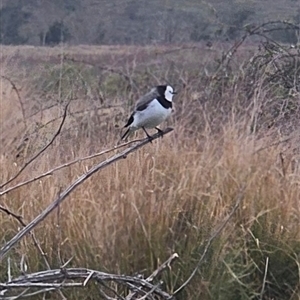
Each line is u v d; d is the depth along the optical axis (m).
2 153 12.15
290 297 9.12
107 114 13.10
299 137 11.10
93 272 5.85
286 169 10.36
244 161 10.15
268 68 12.80
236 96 11.77
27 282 5.80
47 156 10.75
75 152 10.95
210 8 15.68
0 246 9.28
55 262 9.20
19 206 9.94
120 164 10.15
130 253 9.35
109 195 9.73
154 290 6.32
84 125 12.62
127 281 6.19
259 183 9.92
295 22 14.67
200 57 17.75
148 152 10.64
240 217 9.66
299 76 12.85
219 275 9.01
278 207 9.73
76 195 9.74
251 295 9.07
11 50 17.97
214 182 10.10
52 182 10.11
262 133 11.08
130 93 15.48
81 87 15.16
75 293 8.73
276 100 12.02
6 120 14.02
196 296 8.91
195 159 10.49
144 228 9.30
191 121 12.40
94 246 9.34
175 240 9.45
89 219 9.49
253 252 9.41
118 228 9.46
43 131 12.63
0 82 16.16
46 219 9.55
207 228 9.41
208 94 12.83
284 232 9.56
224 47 15.98
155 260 9.25
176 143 10.98
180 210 9.61
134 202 9.50
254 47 14.96
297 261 9.21
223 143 10.79
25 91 15.99
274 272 9.34
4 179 10.29
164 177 10.14
